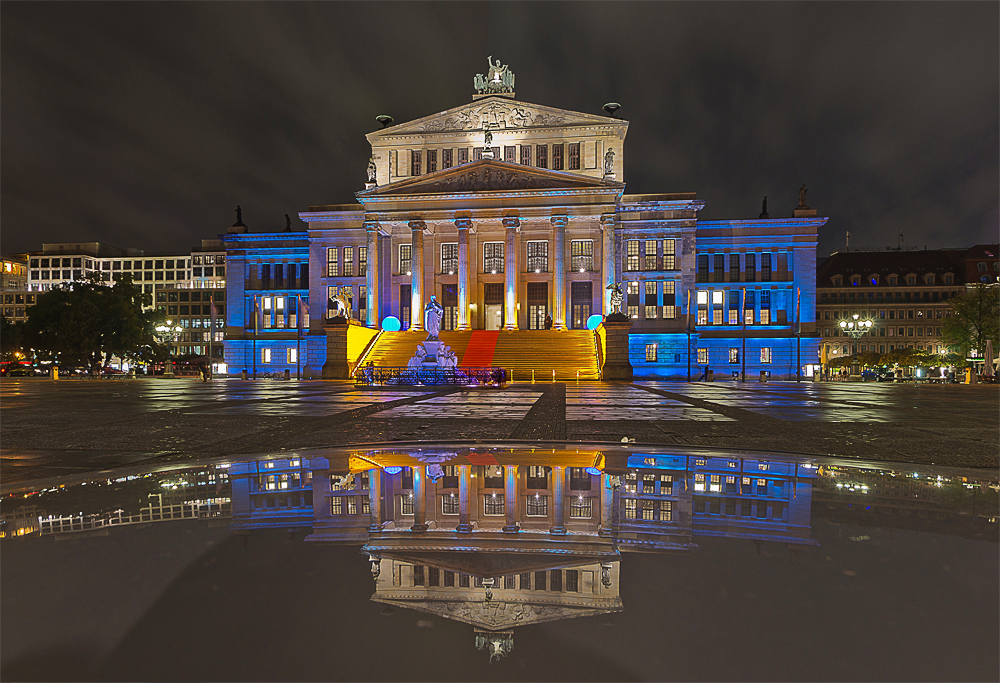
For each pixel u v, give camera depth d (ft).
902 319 310.24
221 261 397.80
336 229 196.65
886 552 8.54
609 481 15.44
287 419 42.29
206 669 4.49
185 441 29.25
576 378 136.36
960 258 319.06
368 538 9.57
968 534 9.84
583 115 187.93
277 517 11.19
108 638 5.42
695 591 6.75
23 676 4.35
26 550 8.81
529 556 8.46
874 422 40.34
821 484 14.93
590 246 184.03
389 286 192.44
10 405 58.59
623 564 8.00
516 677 4.35
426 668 4.53
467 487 14.57
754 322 190.70
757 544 9.20
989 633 5.49
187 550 8.83
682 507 11.98
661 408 52.54
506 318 168.35
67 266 409.28
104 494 13.67
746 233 192.24
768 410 51.26
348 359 143.95
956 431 34.60
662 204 182.70
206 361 224.74
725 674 4.36
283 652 5.00
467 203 171.42
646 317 183.42
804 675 4.36
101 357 221.66
